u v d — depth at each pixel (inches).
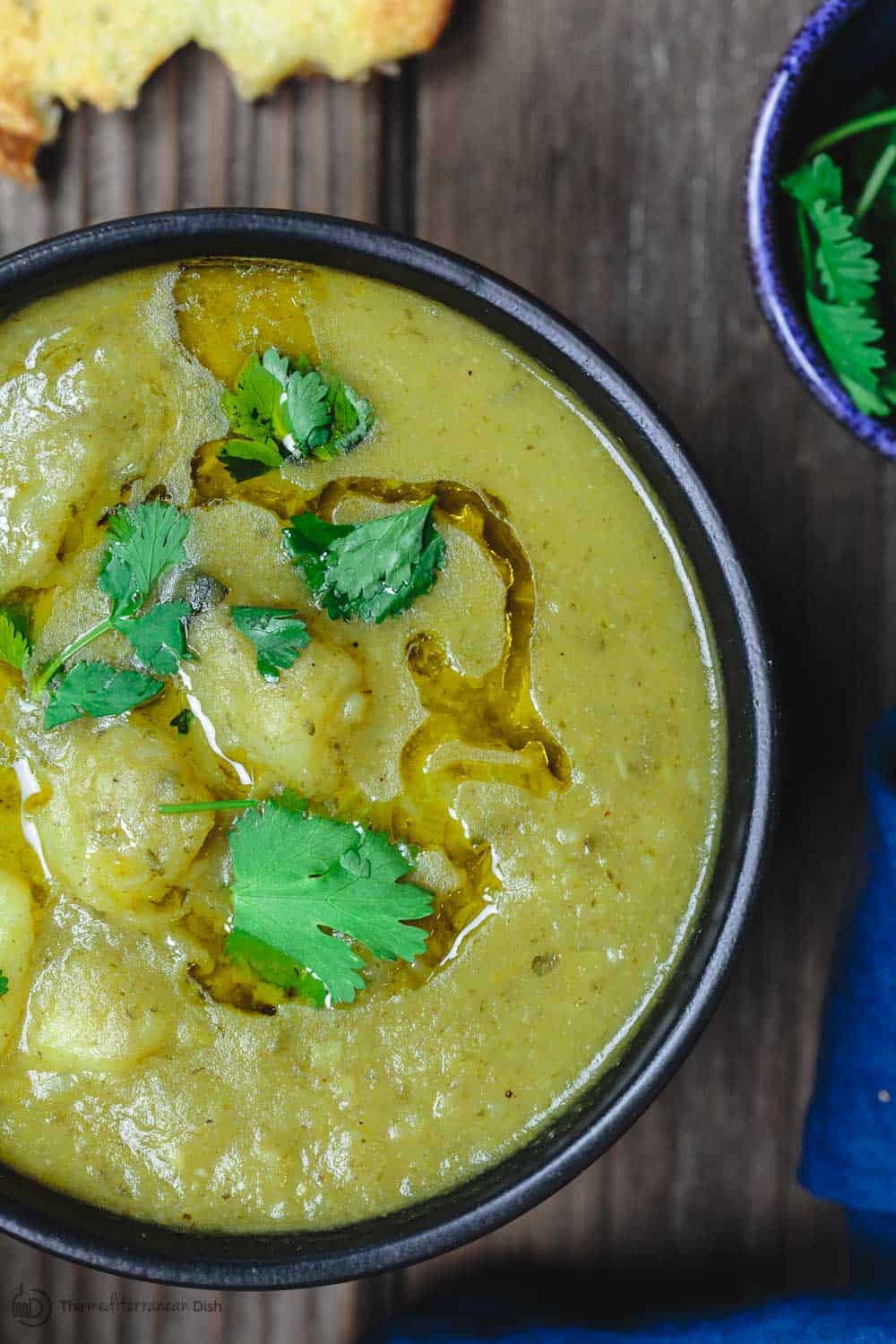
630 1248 18.8
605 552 16.7
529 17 19.0
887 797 17.8
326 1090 16.4
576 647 16.6
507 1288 18.8
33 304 16.4
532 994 16.6
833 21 17.1
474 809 16.5
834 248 17.3
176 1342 18.7
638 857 16.7
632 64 19.0
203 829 16.2
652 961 16.7
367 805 16.5
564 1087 16.6
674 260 19.0
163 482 16.4
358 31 18.5
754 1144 18.9
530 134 19.0
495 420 16.6
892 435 17.2
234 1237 16.4
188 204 18.9
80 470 16.2
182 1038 16.4
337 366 16.6
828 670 19.0
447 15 18.6
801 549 19.0
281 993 16.4
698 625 16.8
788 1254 18.8
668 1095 18.9
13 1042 16.3
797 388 19.0
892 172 17.8
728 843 16.6
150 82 18.9
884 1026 18.1
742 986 18.9
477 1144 16.5
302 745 16.1
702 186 19.0
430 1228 16.1
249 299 16.6
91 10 18.4
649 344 19.0
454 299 16.6
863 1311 18.1
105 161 18.9
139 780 16.1
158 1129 16.4
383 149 18.9
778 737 16.5
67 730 16.4
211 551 16.5
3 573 16.3
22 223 18.9
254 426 16.5
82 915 16.4
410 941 16.2
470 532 16.6
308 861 16.2
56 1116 16.4
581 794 16.6
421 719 16.6
